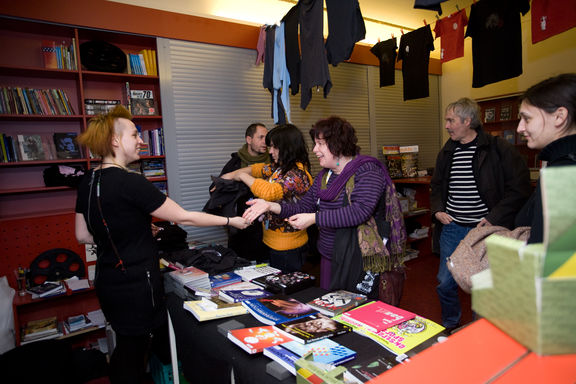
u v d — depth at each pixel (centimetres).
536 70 466
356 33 270
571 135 105
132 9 322
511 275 35
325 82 288
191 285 163
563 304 32
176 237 242
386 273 169
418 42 418
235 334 112
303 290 162
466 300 331
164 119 350
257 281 172
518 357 35
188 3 367
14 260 272
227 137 391
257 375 98
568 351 32
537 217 92
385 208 171
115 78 337
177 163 360
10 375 196
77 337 291
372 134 527
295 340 107
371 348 105
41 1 280
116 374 149
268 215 218
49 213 300
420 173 531
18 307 276
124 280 144
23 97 291
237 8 396
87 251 296
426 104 591
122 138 152
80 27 303
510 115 503
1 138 284
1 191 279
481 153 223
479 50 349
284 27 329
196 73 367
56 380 203
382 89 536
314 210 192
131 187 141
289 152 205
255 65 407
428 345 104
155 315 152
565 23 292
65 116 299
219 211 258
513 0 321
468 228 234
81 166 322
